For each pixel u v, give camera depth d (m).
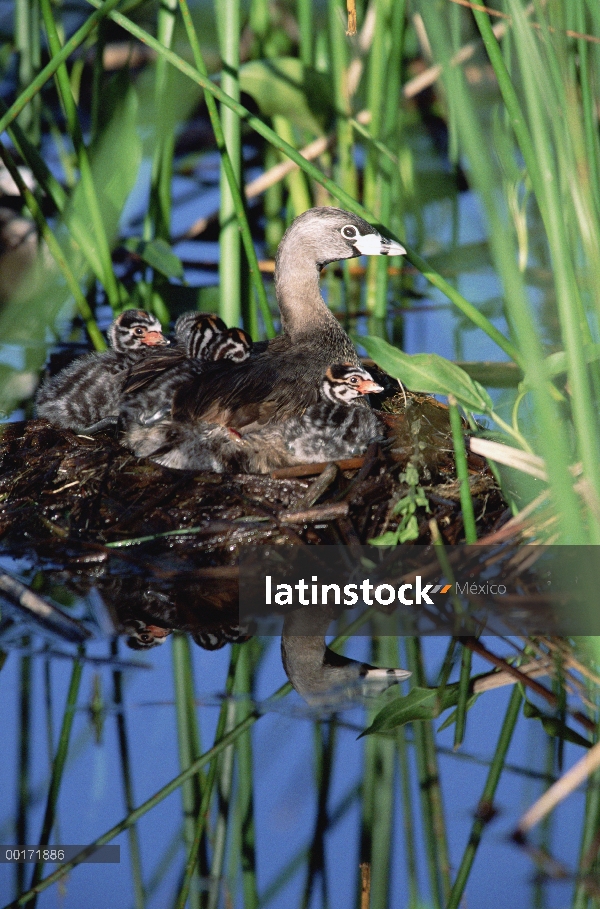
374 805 7.67
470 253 17.52
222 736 8.04
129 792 7.67
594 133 9.44
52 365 14.02
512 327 11.98
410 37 18.89
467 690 8.33
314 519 9.64
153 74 14.12
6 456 10.70
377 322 14.72
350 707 8.17
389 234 12.61
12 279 15.40
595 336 10.23
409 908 6.86
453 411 9.54
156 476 10.32
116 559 9.45
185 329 12.42
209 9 16.94
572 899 6.47
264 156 19.00
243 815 7.56
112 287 12.66
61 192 12.37
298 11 15.27
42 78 9.80
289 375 11.45
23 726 8.12
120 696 8.35
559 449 6.70
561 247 6.94
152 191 14.12
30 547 9.67
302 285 12.85
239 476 10.31
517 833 6.93
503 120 12.12
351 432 10.87
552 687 8.31
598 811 7.09
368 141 15.92
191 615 9.22
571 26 9.76
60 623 8.79
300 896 7.05
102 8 9.77
